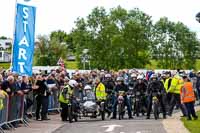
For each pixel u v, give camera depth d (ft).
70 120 93.61
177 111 121.60
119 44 387.34
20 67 84.28
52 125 86.74
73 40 394.11
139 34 396.98
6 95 75.51
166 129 77.61
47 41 439.22
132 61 393.70
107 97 105.19
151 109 103.55
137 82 109.19
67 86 96.17
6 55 344.08
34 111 100.78
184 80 94.63
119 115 100.78
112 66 388.57
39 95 96.68
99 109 100.22
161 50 458.50
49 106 111.55
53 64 428.15
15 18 84.17
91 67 384.88
